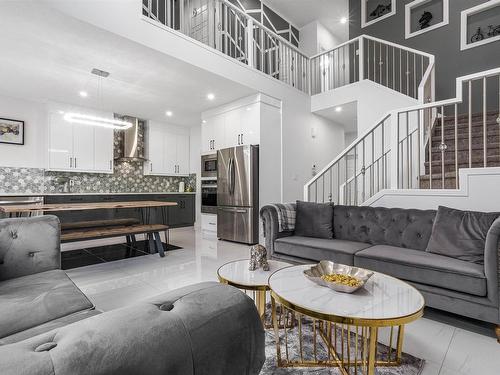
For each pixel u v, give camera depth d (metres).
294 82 5.73
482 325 1.88
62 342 0.47
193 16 5.25
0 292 1.41
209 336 0.59
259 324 0.73
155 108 5.48
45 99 4.87
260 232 4.58
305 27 7.30
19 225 1.79
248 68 4.38
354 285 1.43
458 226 2.25
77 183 5.52
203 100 5.01
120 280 2.88
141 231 3.67
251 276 1.78
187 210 6.80
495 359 1.58
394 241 2.69
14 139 4.77
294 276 1.72
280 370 1.48
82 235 3.22
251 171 4.62
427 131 3.93
